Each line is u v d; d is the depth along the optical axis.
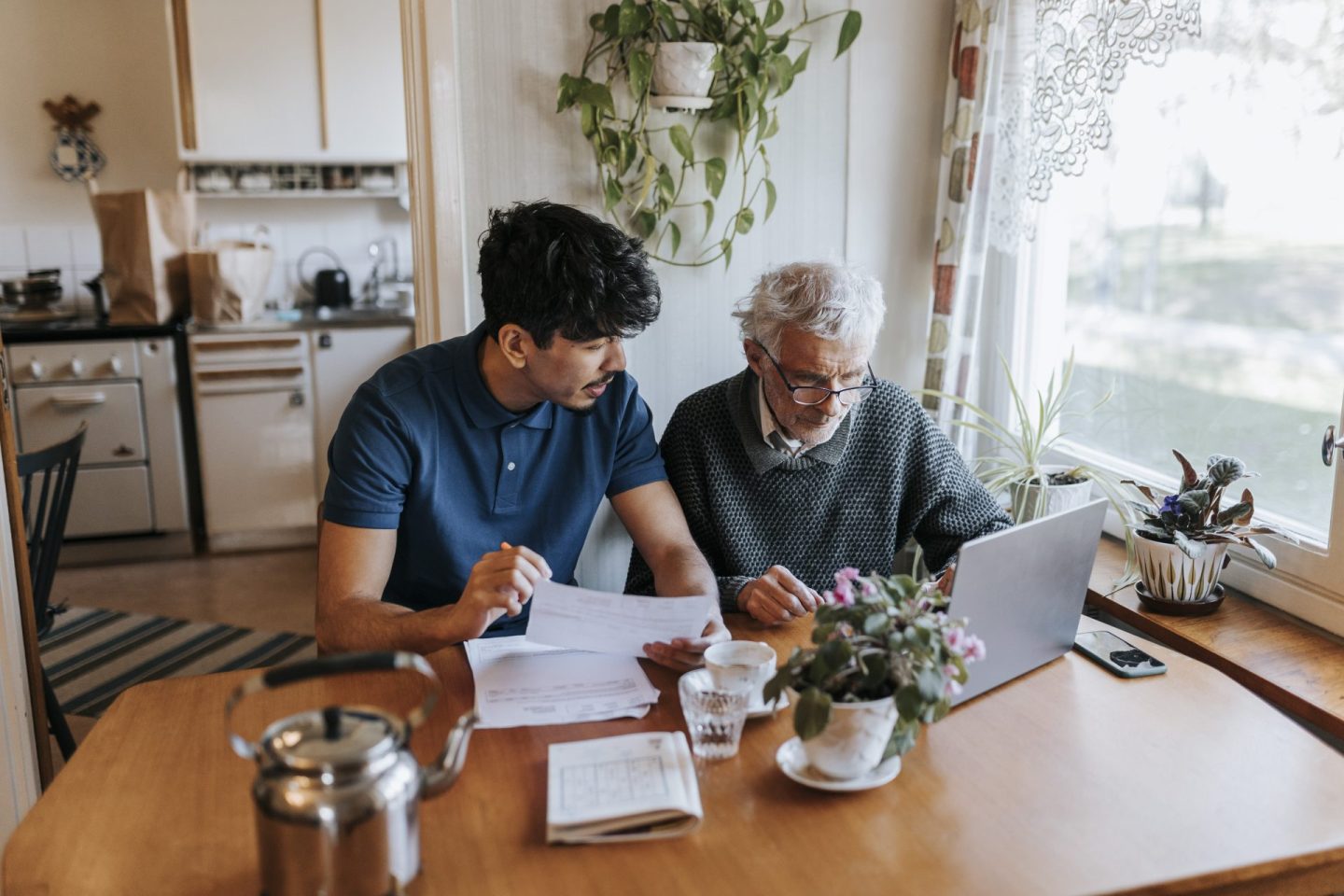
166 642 3.41
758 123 2.08
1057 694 1.35
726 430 1.89
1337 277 1.67
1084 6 1.89
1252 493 1.85
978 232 2.19
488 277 1.51
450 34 1.98
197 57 4.10
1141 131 2.07
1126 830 1.07
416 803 0.95
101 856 1.03
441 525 1.67
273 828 0.89
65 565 4.13
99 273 4.54
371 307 4.64
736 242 2.22
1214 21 1.87
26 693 2.04
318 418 4.21
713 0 2.04
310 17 4.16
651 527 1.78
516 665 1.42
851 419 1.86
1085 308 2.28
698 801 1.09
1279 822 1.08
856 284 1.67
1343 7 1.61
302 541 4.38
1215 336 1.93
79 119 4.42
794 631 1.57
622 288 1.48
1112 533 2.18
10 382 3.87
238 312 4.13
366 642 1.43
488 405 1.64
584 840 1.04
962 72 2.12
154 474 4.08
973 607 1.26
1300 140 1.71
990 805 1.11
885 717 1.10
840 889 0.98
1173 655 1.46
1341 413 1.67
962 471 1.93
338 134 4.27
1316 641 1.68
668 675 1.41
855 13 2.10
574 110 2.08
